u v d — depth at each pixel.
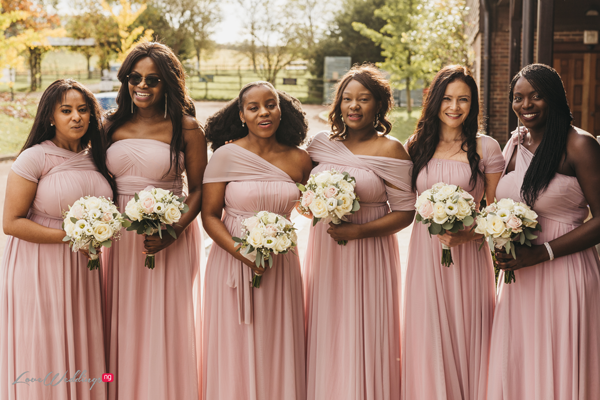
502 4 12.00
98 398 3.04
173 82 3.09
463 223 2.70
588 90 11.69
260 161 3.04
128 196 3.08
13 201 2.88
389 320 3.15
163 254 3.07
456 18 14.40
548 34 5.99
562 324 2.77
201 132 3.22
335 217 2.87
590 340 2.79
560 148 2.75
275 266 3.07
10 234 2.88
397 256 3.27
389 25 23.09
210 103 26.50
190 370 3.14
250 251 2.80
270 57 33.12
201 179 3.22
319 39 33.34
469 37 15.09
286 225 2.79
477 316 3.06
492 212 2.67
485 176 3.08
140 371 3.11
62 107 2.88
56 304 2.89
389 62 23.30
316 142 3.23
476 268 3.07
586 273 2.79
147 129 3.14
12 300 2.91
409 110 23.94
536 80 2.76
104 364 3.08
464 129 3.07
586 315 2.76
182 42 31.86
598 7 10.84
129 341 3.07
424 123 3.10
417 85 23.67
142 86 3.01
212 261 3.14
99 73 32.12
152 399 3.04
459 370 3.05
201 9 31.36
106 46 27.83
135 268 3.07
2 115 19.33
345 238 2.99
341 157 3.11
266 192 3.01
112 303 3.11
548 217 2.82
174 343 3.10
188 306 3.15
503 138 12.66
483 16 12.60
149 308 3.09
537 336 2.82
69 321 2.91
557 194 2.77
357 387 3.04
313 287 3.21
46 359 2.90
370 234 3.04
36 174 2.90
